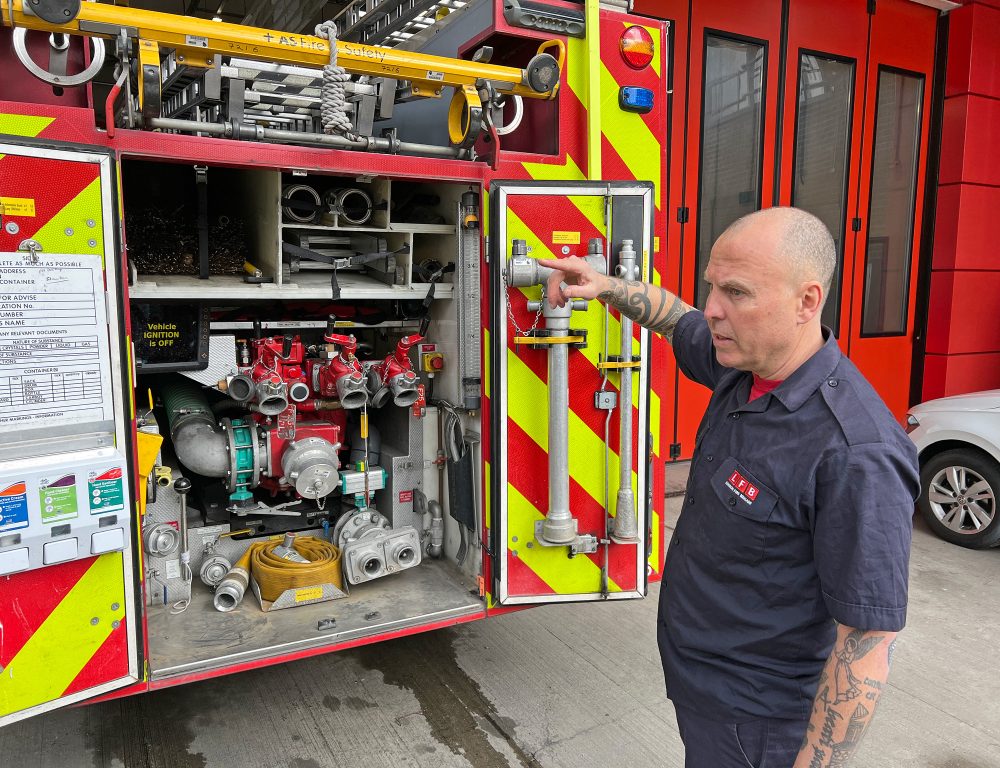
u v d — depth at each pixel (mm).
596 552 2912
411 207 3324
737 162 5996
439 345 3395
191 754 2629
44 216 1952
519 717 2867
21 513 1939
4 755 2613
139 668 2244
